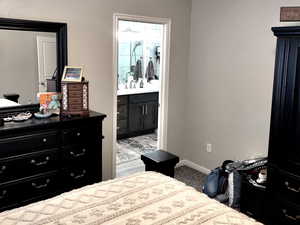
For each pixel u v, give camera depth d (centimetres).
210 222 164
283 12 276
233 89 371
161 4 385
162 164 235
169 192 196
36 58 306
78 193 192
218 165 402
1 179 254
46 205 178
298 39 244
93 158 306
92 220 163
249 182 301
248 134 361
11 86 296
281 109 262
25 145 262
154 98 604
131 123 577
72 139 288
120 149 518
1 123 258
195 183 391
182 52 418
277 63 261
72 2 321
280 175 271
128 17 362
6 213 170
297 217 262
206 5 393
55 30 314
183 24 411
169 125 427
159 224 160
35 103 311
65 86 292
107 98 364
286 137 263
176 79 421
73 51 329
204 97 410
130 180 212
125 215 168
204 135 416
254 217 300
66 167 290
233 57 367
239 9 354
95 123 300
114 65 362
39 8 303
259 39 337
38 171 273
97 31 342
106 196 188
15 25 290
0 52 286
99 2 338
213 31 387
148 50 604
